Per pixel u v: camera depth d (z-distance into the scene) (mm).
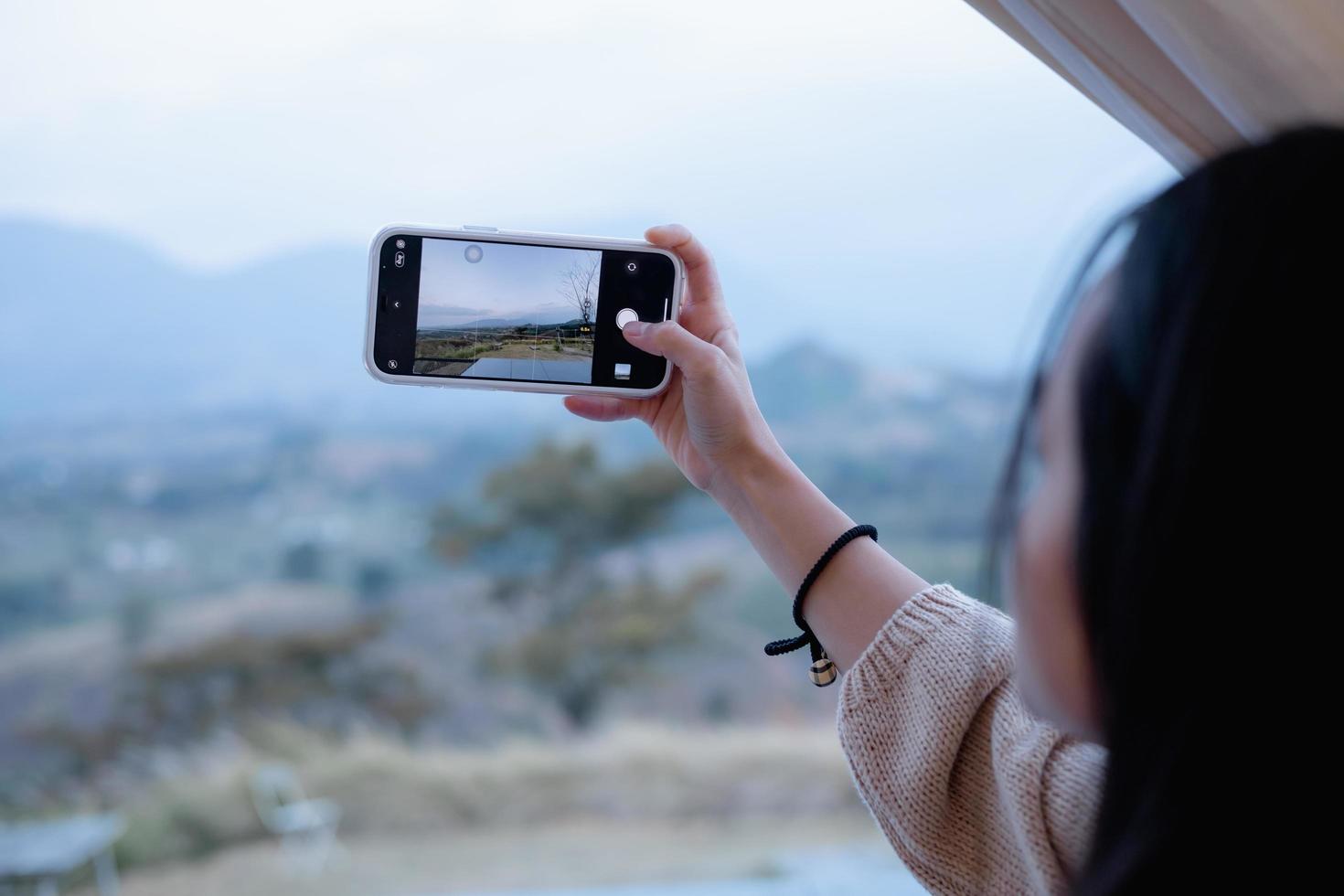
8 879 6156
